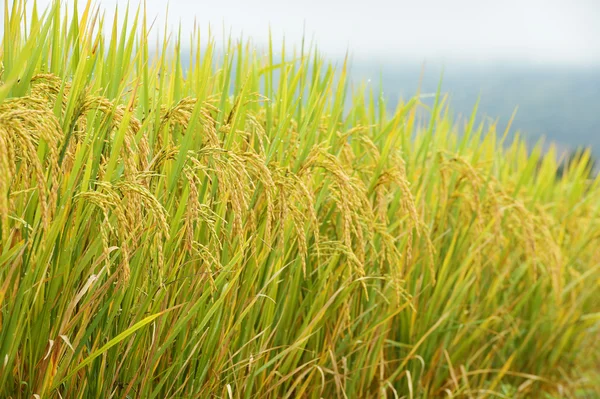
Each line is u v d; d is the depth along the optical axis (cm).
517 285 479
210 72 288
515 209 417
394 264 332
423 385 386
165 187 248
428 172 370
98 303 221
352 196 272
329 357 326
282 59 315
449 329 379
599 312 580
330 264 301
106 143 231
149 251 235
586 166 596
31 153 164
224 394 267
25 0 227
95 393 234
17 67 168
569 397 491
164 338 253
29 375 211
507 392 435
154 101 251
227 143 255
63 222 201
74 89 204
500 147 513
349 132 316
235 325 258
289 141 307
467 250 411
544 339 492
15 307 196
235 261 241
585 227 559
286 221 282
